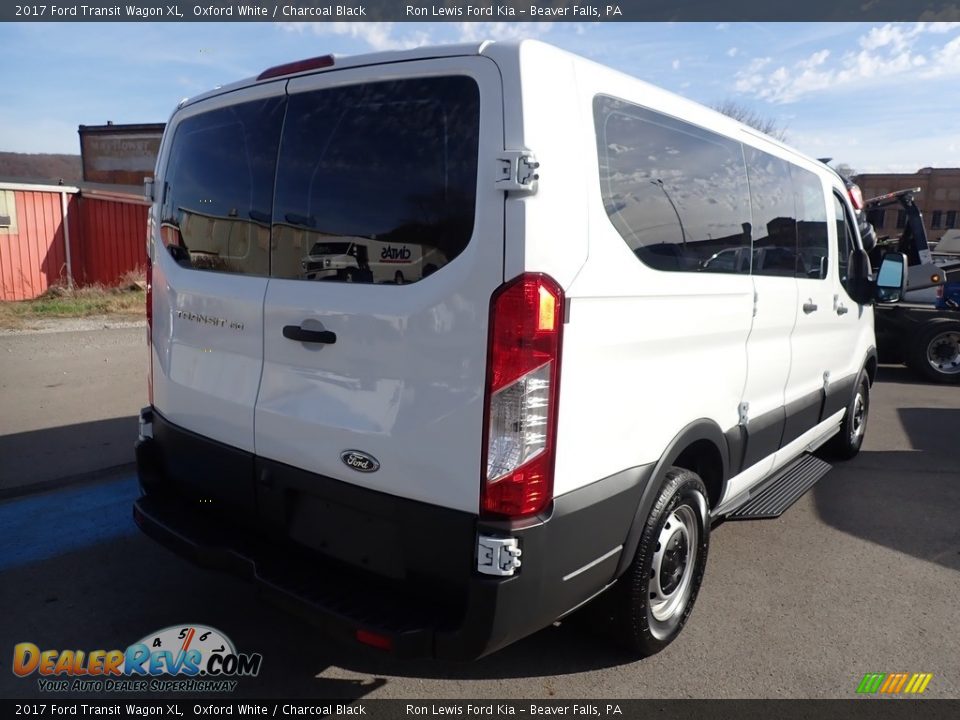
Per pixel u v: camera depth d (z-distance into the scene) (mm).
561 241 2273
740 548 4340
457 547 2312
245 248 2893
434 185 2338
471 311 2246
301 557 2762
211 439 3051
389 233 2426
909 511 4977
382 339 2414
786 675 3064
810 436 4902
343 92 2592
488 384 2230
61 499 4660
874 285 5457
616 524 2658
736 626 3445
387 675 2988
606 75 2568
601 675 3021
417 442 2363
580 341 2375
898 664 3164
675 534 3137
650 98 2812
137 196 18781
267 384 2781
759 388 3840
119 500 4668
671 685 2977
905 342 10031
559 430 2332
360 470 2498
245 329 2848
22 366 8547
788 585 3877
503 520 2266
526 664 3080
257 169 2842
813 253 4488
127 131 26781
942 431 7199
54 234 18312
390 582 2500
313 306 2590
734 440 3590
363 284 2484
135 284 16875
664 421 2906
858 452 6355
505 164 2168
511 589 2254
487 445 2248
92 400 7074
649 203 2758
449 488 2320
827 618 3539
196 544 2857
